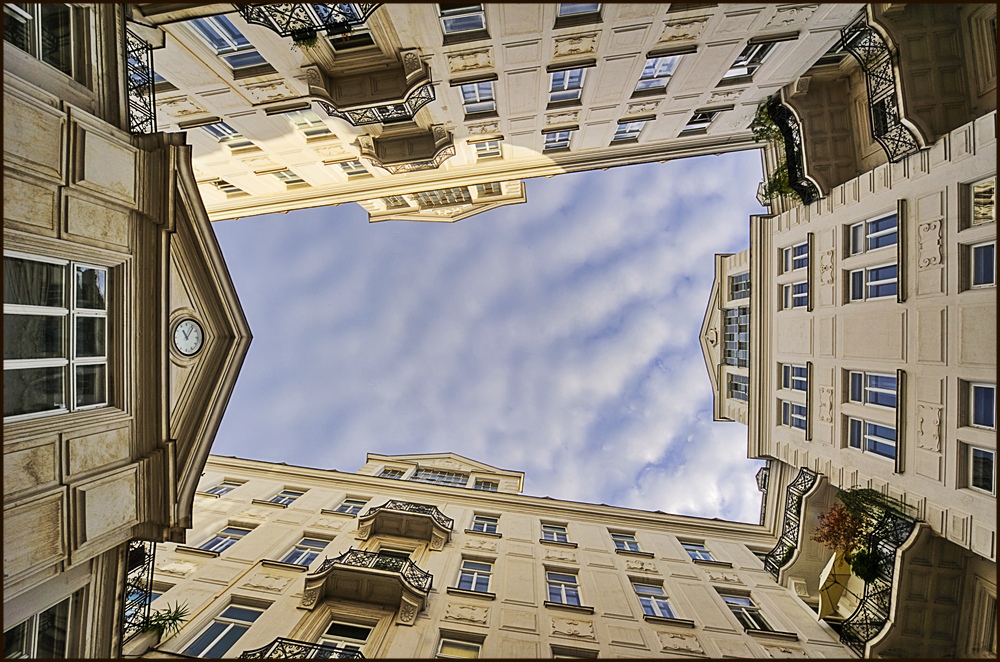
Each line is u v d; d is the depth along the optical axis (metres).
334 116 11.77
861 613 11.26
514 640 10.70
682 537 17.27
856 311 11.23
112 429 7.58
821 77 13.00
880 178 10.58
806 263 13.48
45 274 6.62
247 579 11.84
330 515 15.64
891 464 10.20
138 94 8.56
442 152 14.48
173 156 7.96
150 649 9.01
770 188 14.65
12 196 5.96
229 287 9.16
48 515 6.50
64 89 6.85
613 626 11.59
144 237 8.05
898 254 9.88
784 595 13.84
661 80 13.38
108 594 7.97
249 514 15.28
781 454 14.66
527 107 13.56
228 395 9.37
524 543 15.40
